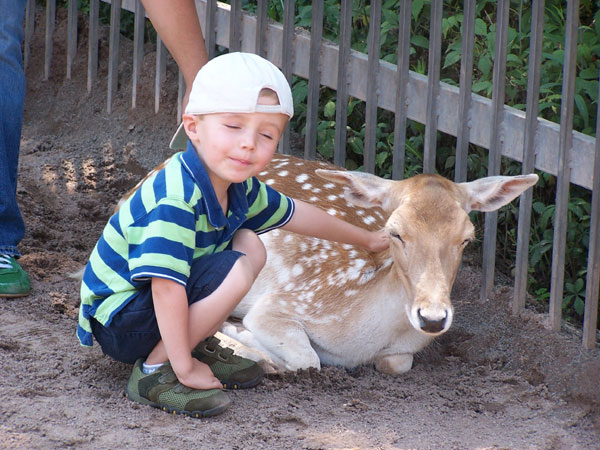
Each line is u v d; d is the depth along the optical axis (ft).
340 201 12.92
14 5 12.55
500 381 11.98
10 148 12.54
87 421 10.66
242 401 11.18
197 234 10.80
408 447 10.75
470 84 12.95
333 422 11.02
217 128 10.68
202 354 11.28
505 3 12.60
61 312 12.30
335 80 14.06
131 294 10.80
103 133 15.93
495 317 12.78
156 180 10.80
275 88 10.66
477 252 14.19
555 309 12.35
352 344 12.19
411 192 11.76
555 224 12.35
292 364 12.00
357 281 12.17
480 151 14.46
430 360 12.46
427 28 14.88
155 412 10.86
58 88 16.93
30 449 10.32
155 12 12.72
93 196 14.90
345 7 13.67
